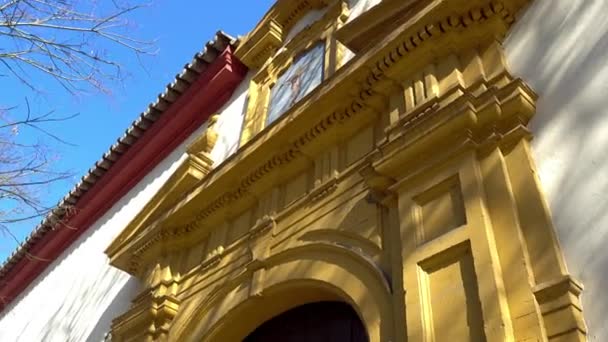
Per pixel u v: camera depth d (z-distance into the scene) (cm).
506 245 366
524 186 385
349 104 562
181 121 1009
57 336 1000
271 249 574
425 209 426
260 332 604
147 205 814
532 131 410
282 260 554
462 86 455
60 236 1214
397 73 519
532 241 361
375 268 444
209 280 645
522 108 412
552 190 377
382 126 534
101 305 911
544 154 394
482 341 340
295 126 597
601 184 352
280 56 841
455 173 418
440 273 388
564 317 319
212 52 972
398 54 512
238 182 667
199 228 723
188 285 680
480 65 468
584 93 393
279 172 630
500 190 390
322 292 522
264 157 635
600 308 316
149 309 678
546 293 332
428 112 457
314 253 521
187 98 997
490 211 387
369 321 426
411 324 378
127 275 884
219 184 679
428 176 435
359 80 547
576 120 388
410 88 502
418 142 445
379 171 468
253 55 915
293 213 576
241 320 586
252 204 664
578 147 378
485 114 423
